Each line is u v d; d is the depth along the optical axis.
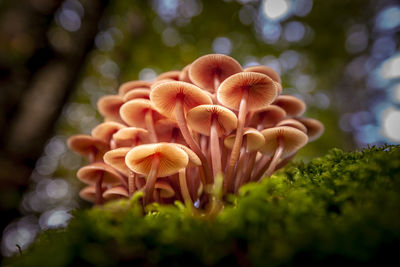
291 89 0.70
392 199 0.19
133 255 0.18
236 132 0.25
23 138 0.34
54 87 0.36
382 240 0.16
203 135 0.26
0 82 0.34
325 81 0.80
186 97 0.26
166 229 0.20
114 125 0.27
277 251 0.16
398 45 0.83
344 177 0.21
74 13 0.49
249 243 0.18
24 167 0.34
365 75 0.86
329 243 0.16
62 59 0.37
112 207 0.22
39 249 0.20
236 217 0.20
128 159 0.24
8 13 0.36
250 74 0.24
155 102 0.25
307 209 0.20
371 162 0.21
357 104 0.84
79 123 0.72
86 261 0.18
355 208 0.20
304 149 0.58
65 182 0.74
